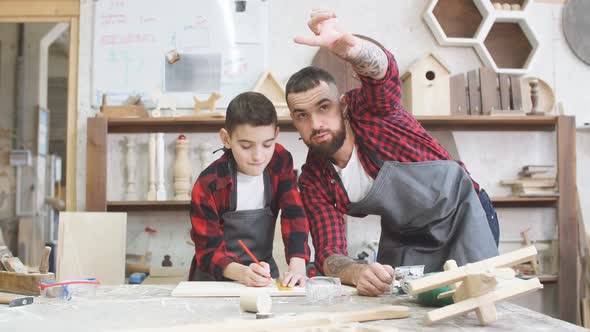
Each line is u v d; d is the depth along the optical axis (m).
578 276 2.80
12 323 0.86
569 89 3.07
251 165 1.42
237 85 2.92
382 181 1.42
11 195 3.88
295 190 1.57
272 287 1.23
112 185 2.85
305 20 2.98
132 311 0.96
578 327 0.77
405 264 1.40
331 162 1.49
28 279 1.18
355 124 1.47
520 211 2.95
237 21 2.95
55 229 3.88
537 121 2.82
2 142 3.90
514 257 0.83
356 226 2.88
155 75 2.91
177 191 2.73
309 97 1.34
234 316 0.91
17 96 3.93
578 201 2.80
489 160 2.96
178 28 2.94
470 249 1.32
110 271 2.48
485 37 3.01
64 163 4.05
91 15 2.94
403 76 2.86
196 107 2.81
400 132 1.45
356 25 3.00
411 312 0.93
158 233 2.84
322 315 0.85
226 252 1.47
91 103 2.89
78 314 0.93
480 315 0.79
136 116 2.71
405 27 3.02
